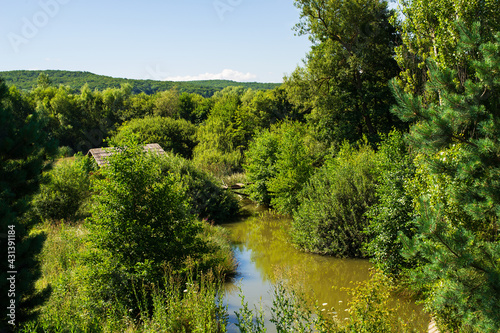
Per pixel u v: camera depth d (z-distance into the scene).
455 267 4.67
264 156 24.86
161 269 9.12
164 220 9.61
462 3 8.41
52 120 59.53
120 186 9.25
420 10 10.94
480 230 6.03
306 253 14.35
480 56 6.62
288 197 20.62
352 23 26.53
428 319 7.89
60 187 16.73
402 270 9.66
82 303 7.72
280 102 55.75
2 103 5.81
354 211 13.49
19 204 5.53
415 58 11.91
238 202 23.94
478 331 5.16
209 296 7.59
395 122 28.05
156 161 10.40
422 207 5.11
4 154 5.48
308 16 28.59
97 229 9.11
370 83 28.44
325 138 29.64
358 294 6.37
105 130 64.94
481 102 5.41
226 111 57.94
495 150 4.94
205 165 32.50
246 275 11.98
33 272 5.72
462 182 5.77
